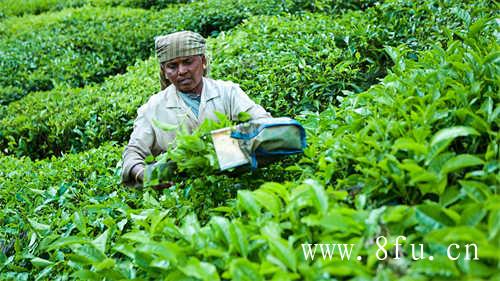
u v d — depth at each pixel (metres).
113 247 2.28
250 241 1.91
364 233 1.76
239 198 2.00
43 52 8.57
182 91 2.84
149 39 8.56
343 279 1.68
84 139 5.43
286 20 6.20
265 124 2.30
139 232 2.15
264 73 4.75
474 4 4.70
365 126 2.46
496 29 3.21
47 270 2.61
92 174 3.85
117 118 5.42
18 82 7.82
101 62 8.09
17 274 2.82
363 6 6.70
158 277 2.04
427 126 2.13
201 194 2.52
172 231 2.12
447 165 1.84
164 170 2.38
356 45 5.04
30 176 4.17
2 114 6.38
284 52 4.98
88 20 9.63
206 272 1.71
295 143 2.33
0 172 4.38
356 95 2.96
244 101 2.82
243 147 2.31
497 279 1.41
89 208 2.86
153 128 2.79
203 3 8.86
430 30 4.75
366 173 2.09
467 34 3.15
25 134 5.86
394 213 1.76
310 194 1.88
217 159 2.30
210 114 2.80
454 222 1.70
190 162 2.29
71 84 7.75
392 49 3.18
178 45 2.72
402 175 1.97
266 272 1.68
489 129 2.05
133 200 3.18
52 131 5.66
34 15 11.59
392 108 2.43
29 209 3.53
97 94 6.12
